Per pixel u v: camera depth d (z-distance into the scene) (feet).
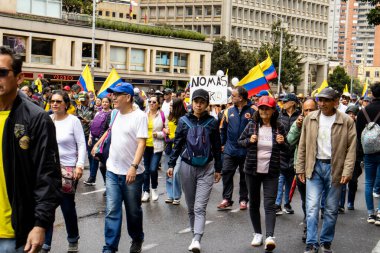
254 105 34.12
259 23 324.19
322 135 24.06
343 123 23.94
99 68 170.30
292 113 33.50
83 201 35.37
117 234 22.53
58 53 154.30
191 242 26.35
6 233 12.92
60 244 25.58
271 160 25.08
